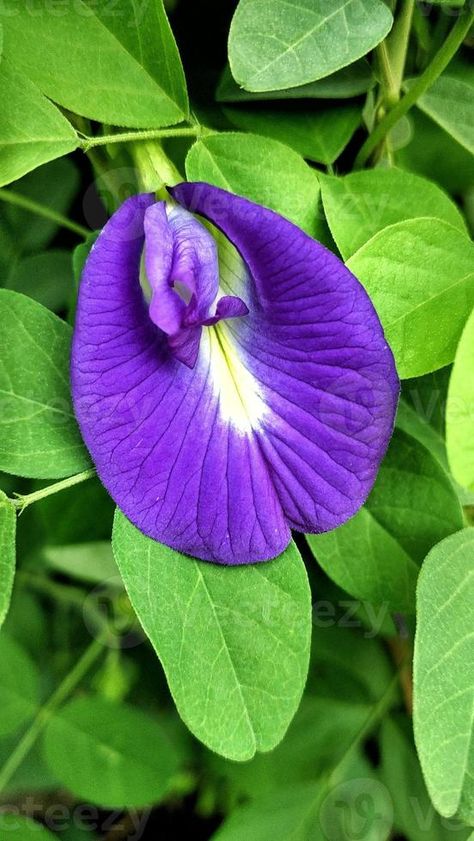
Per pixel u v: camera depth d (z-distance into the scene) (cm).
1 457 12
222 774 18
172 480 12
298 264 11
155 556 12
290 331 12
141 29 13
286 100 15
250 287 12
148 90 13
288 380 12
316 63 12
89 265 11
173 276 11
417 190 14
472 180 18
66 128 13
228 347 12
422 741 12
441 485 14
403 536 14
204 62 15
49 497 16
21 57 12
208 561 12
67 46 13
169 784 16
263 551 12
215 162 13
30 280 18
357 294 11
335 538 14
